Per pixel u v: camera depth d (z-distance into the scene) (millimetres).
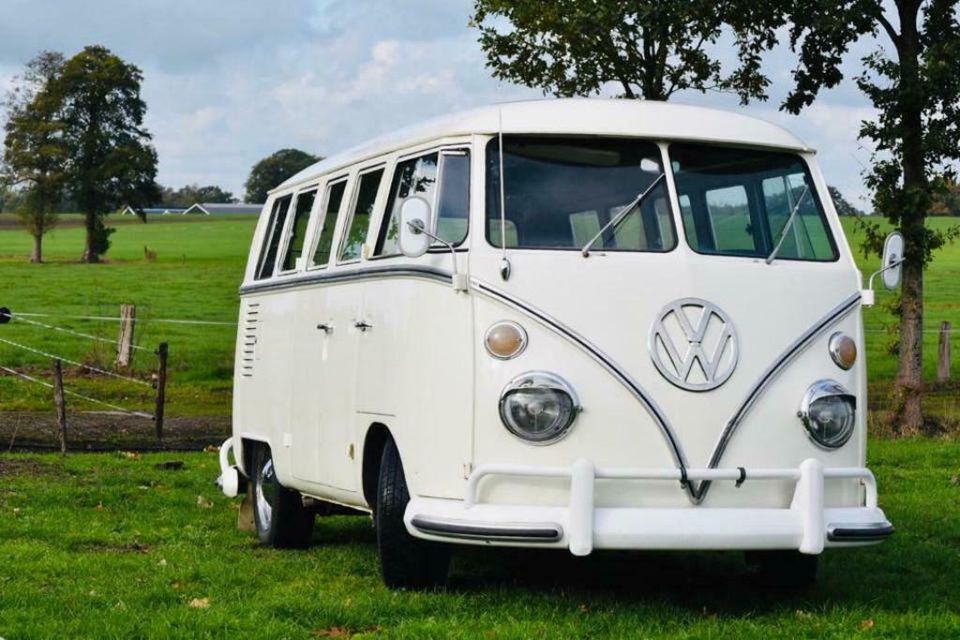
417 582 9969
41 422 24312
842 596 10133
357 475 10602
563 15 22547
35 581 10594
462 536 8922
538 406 8922
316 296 11750
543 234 9344
